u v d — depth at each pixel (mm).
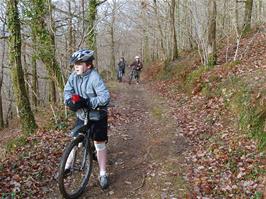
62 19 12695
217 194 5289
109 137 8633
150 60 45875
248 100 8430
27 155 7250
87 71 5316
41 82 31391
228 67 12469
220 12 15633
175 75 20000
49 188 5633
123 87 21469
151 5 31375
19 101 9758
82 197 5453
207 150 7102
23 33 12039
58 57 11719
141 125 10008
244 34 18797
